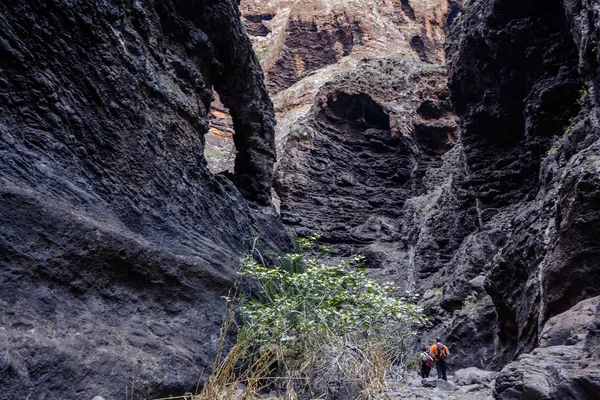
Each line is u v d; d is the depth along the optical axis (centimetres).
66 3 661
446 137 3425
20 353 414
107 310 555
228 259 886
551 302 830
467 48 1964
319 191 3309
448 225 2280
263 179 1485
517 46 1734
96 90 699
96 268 555
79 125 663
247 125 1461
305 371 509
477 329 1503
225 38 1216
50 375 430
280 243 1342
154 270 641
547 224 1019
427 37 6081
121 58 763
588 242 763
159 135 838
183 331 655
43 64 628
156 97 848
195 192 930
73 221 535
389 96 3525
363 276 826
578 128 1091
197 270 731
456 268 1911
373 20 5681
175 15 1006
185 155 931
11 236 471
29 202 498
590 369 425
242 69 1366
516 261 1111
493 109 1917
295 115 4419
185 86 974
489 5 1789
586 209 765
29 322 448
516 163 1919
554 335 657
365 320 714
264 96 1525
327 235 3105
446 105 3472
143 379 514
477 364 1464
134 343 548
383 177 3469
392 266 2652
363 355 521
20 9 606
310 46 5700
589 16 1030
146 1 894
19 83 593
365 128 3631
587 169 777
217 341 701
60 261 510
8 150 545
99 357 486
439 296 1934
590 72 1037
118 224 652
